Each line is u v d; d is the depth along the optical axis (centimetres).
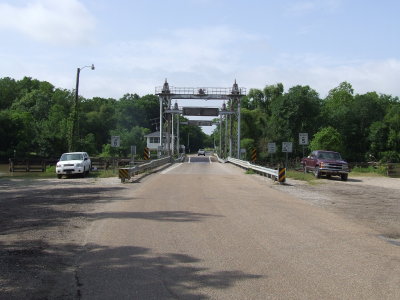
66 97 9869
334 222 1127
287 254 774
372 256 769
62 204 1434
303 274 652
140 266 693
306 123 7175
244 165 3953
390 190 2162
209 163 5734
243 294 563
